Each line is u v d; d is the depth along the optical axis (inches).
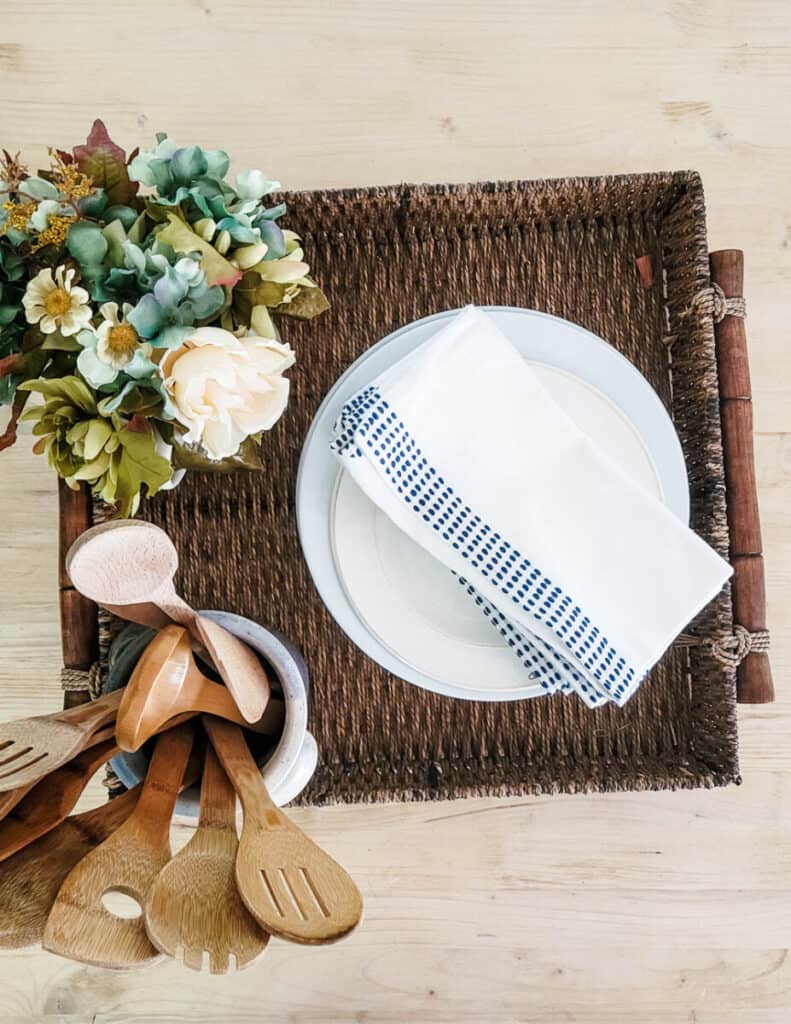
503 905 33.2
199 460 21.0
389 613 22.4
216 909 15.7
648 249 25.6
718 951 33.3
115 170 18.8
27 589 32.5
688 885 33.3
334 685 24.8
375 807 33.0
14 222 17.9
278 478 24.7
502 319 22.9
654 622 21.8
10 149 32.4
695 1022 33.3
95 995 33.1
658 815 33.1
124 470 18.8
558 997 33.3
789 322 33.0
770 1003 33.4
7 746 15.5
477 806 33.0
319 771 24.6
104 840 16.8
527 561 21.5
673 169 32.9
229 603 24.6
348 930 14.6
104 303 18.3
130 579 16.3
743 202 33.0
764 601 24.6
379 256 25.2
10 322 19.1
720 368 25.0
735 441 24.8
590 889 33.2
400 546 22.7
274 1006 33.2
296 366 24.9
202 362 17.6
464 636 22.5
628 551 21.8
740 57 32.8
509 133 32.7
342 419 21.1
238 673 17.4
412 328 22.5
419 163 32.7
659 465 23.0
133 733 15.1
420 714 25.0
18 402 19.5
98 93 32.5
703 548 21.6
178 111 32.5
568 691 22.1
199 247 18.0
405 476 21.3
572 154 32.8
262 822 16.5
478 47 32.6
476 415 21.7
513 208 24.8
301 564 24.7
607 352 23.0
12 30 32.4
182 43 32.4
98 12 32.3
